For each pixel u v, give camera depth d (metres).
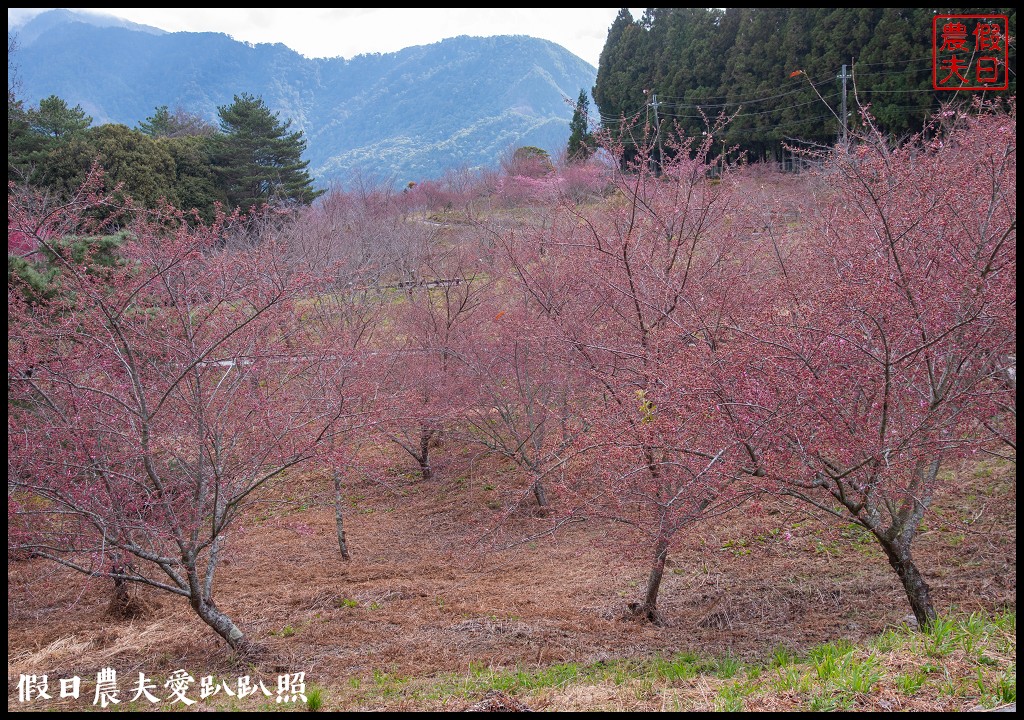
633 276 6.51
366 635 6.00
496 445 9.27
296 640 5.94
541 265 8.71
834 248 5.68
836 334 4.32
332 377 6.93
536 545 8.21
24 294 6.98
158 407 5.34
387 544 8.79
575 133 31.89
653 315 6.57
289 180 29.20
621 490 5.22
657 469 5.10
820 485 4.53
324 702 4.52
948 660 3.56
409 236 14.49
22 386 5.54
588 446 5.34
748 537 7.15
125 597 6.91
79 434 5.17
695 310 5.77
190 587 5.43
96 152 20.83
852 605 5.73
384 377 8.70
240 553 8.56
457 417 9.24
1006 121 5.49
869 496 4.42
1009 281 4.29
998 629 4.02
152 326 6.31
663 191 7.57
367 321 9.26
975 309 4.40
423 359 9.47
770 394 4.27
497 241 9.50
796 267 7.05
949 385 4.62
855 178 5.57
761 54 24.48
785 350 4.40
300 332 7.62
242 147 27.75
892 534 4.71
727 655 5.02
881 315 4.39
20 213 5.76
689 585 6.57
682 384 4.67
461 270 11.53
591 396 6.59
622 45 31.38
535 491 9.09
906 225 5.14
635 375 6.20
